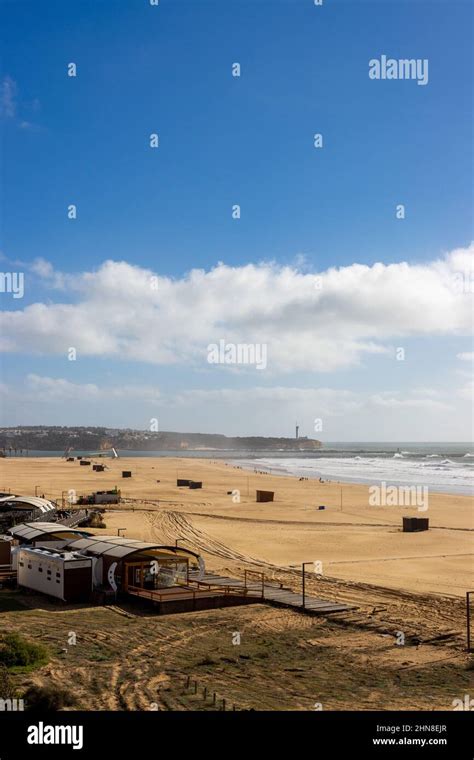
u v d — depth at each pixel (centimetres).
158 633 2883
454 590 3875
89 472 16062
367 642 2825
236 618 3195
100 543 3803
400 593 3769
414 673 2427
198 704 1998
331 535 6091
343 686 2252
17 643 2427
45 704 1912
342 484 12569
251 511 8100
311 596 3634
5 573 3872
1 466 18550
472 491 11225
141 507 8300
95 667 2359
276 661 2531
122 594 3534
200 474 15725
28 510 6028
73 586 3459
